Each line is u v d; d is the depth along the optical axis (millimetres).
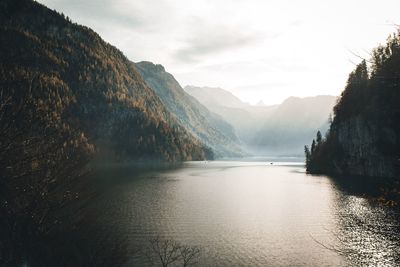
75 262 28547
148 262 44688
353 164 197125
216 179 171750
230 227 66188
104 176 173125
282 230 64188
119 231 60188
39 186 16625
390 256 49188
